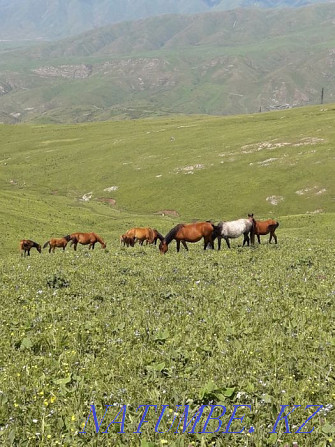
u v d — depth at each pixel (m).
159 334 10.97
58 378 8.66
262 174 105.19
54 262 25.17
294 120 155.12
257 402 7.40
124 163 132.00
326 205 88.50
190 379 8.40
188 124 183.12
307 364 9.00
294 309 13.18
